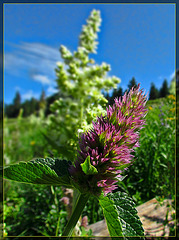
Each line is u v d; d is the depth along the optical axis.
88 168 0.42
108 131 0.45
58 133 1.62
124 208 0.44
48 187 1.70
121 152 0.45
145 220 1.49
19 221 1.64
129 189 1.65
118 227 0.40
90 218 1.52
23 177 0.44
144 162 1.67
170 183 1.69
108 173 0.45
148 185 1.67
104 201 0.43
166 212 1.54
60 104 1.59
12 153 2.58
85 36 1.27
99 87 1.10
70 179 0.45
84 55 1.31
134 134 0.46
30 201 1.78
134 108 0.46
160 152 1.73
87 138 0.46
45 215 1.62
